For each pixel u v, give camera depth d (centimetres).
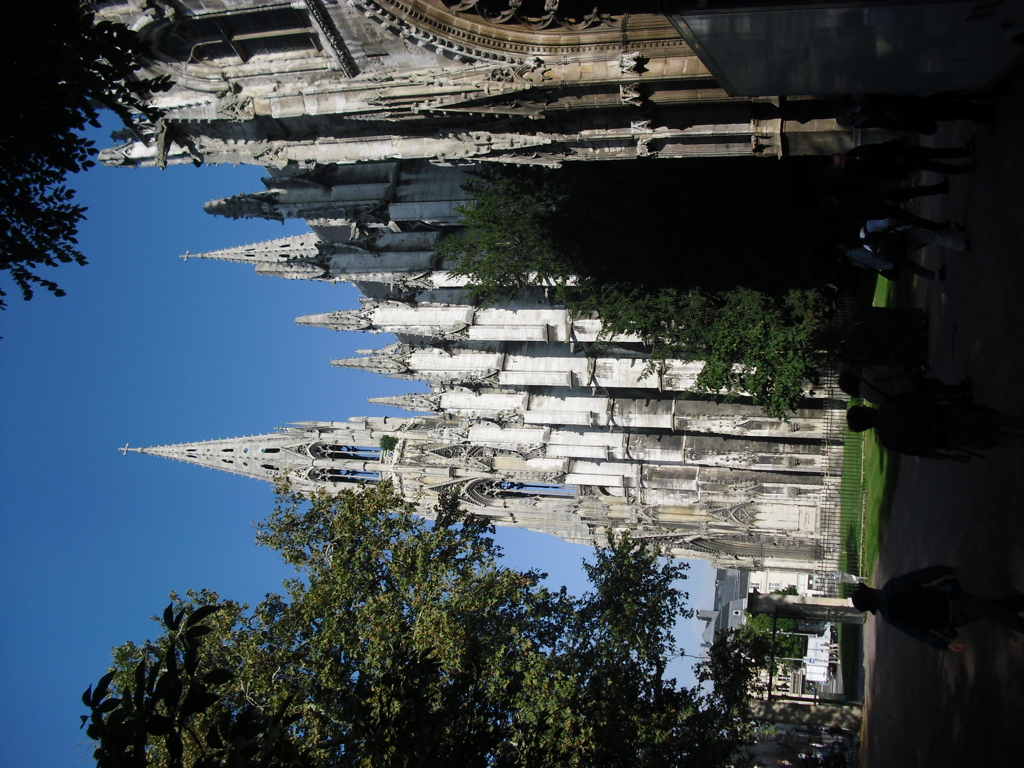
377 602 3147
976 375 1872
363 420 6359
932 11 1605
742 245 3738
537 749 2444
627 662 3250
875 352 2689
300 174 4466
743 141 3005
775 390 3800
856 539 4341
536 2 2909
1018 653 1452
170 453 6500
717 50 1836
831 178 3700
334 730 2828
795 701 4062
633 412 5003
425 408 5909
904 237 2186
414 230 4534
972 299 1934
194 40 3225
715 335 3884
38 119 1775
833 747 3769
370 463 6200
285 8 3005
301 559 3484
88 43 1684
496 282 4184
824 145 2961
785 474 5153
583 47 2852
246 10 3022
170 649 1347
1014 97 1745
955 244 2003
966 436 1577
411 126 3297
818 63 1862
